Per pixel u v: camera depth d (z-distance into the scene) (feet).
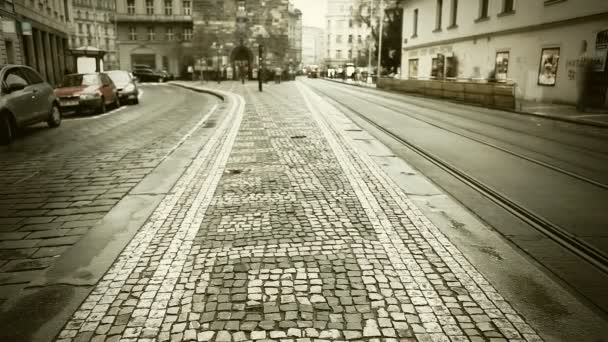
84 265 13.01
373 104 69.77
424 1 121.19
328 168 24.67
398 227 15.75
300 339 9.50
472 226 16.02
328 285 11.71
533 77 73.61
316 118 48.93
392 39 161.89
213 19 208.13
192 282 11.91
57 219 17.02
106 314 10.45
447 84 84.79
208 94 103.86
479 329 9.83
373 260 13.16
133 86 73.20
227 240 14.67
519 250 14.15
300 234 15.12
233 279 12.05
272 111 57.06
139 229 15.84
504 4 82.38
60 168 25.55
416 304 10.80
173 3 219.00
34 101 39.55
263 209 17.71
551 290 11.51
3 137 34.04
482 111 60.34
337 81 197.67
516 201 19.10
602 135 38.14
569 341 9.43
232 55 211.82
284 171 23.98
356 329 9.84
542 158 28.09
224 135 36.91
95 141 35.09
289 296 11.18
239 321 10.14
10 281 12.13
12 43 83.05
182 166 25.54
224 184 21.43
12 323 10.14
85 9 305.94
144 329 9.86
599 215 17.38
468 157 28.19
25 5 90.99
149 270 12.62
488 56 88.28
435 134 37.70
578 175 23.68
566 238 15.08
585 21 60.70
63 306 10.83
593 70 58.34
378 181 21.91
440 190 20.63
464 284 11.75
